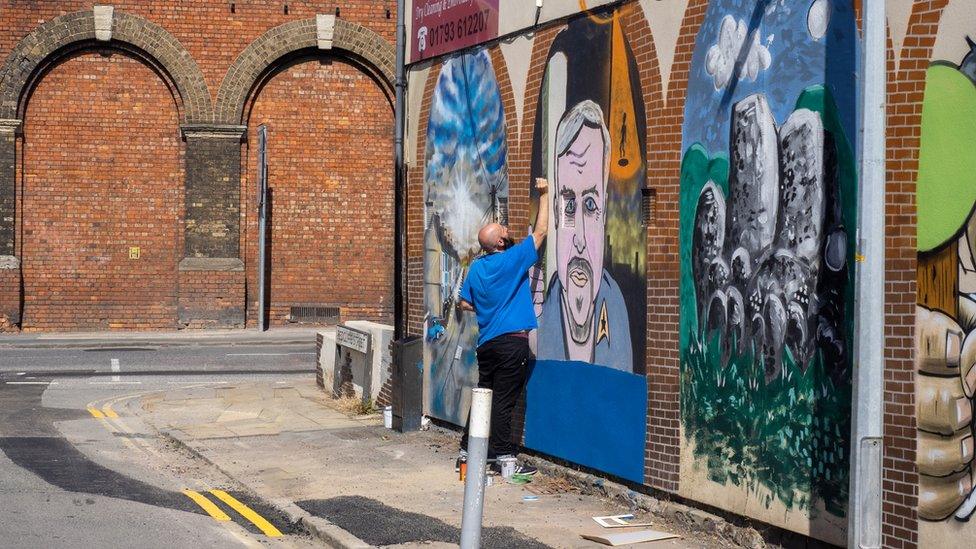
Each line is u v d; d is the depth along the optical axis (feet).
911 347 19.34
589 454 28.89
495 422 30.86
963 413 18.47
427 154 38.29
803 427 21.80
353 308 91.25
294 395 49.42
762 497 22.90
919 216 19.19
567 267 29.94
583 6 29.14
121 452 36.65
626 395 27.27
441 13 37.17
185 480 31.89
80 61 87.66
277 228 90.33
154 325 88.48
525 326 30.60
